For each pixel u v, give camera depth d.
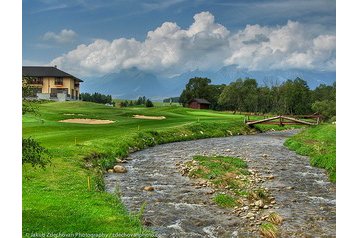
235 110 149.38
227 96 151.25
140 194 23.17
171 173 29.83
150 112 96.06
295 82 144.50
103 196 21.03
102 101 178.62
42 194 20.34
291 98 136.25
